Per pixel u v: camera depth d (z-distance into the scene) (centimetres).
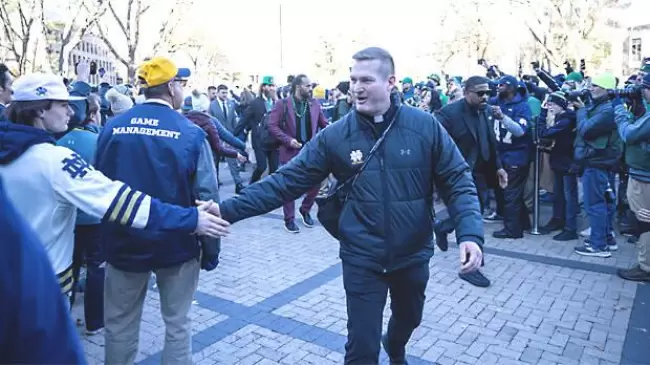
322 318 439
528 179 725
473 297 482
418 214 261
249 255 616
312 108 720
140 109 283
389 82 259
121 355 294
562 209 707
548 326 421
